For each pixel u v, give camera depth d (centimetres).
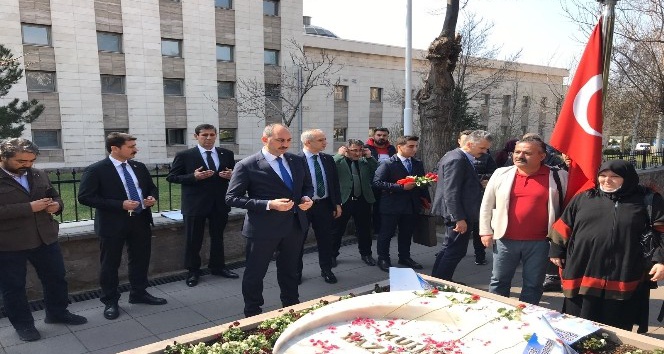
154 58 2323
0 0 1930
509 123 3155
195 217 516
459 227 441
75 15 2108
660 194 304
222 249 557
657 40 801
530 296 382
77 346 375
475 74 2452
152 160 2356
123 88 2284
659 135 1900
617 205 305
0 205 365
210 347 271
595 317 315
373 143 720
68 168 2102
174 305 467
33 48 2023
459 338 266
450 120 841
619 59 894
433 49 810
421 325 285
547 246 373
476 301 308
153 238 552
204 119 2484
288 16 2683
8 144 370
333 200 531
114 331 405
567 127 372
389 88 3142
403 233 598
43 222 391
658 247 293
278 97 2450
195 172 496
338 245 599
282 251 416
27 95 2028
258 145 2642
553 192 367
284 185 405
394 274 367
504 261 387
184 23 2386
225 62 2530
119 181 432
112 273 436
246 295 403
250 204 382
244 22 2544
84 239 498
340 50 2886
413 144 570
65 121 2122
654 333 388
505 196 378
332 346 258
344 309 291
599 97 362
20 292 382
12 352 364
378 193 628
